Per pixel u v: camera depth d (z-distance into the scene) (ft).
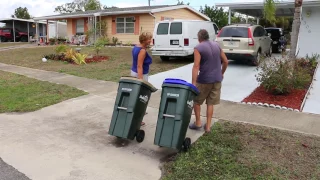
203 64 15.76
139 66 16.44
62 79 31.63
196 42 42.65
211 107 16.56
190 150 14.44
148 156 14.19
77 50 50.52
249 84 28.73
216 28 48.67
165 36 41.83
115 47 67.97
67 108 21.67
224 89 26.91
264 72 25.11
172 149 14.88
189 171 12.49
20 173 12.42
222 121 18.61
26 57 52.39
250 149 14.51
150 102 22.98
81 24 85.10
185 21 40.91
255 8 46.65
